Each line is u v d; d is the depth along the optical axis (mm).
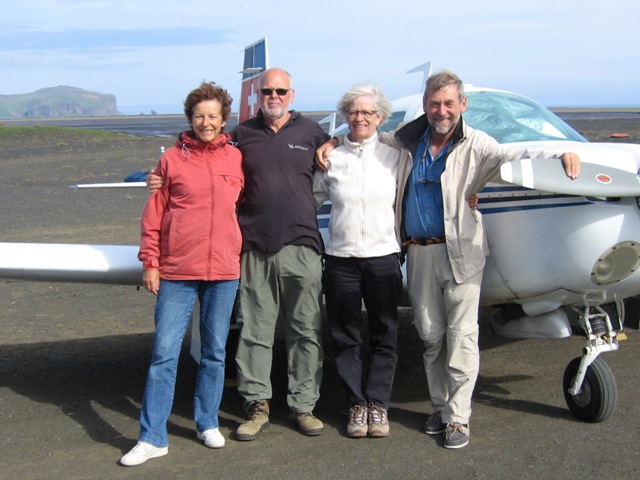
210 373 3266
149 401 3166
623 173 3102
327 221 4152
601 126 37844
